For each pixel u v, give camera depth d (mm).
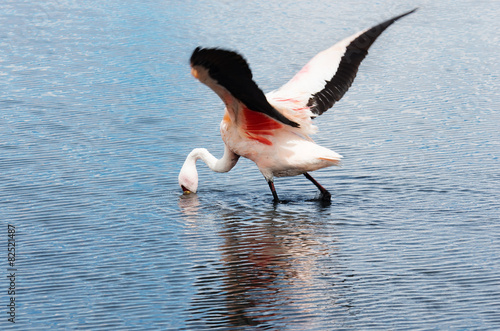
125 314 9242
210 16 29391
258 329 8773
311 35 26297
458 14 29719
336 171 14969
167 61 23500
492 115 18250
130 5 31500
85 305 9516
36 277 10383
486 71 22328
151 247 11398
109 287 10016
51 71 22453
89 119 18219
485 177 14195
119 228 12203
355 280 10047
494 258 10633
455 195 13383
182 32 26906
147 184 14367
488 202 12961
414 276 10117
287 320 8961
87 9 30750
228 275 10297
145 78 21797
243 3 31797
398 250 11039
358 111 18969
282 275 10281
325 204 13281
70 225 12320
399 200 13281
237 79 10656
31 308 9492
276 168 13281
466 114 18422
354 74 13633
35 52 24547
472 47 25094
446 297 9469
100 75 22078
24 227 12203
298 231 11992
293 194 13938
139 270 10547
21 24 28141
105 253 11180
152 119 18281
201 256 11000
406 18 29125
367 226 12117
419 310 9148
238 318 9047
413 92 20484
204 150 14188
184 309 9328
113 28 27578
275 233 11906
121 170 15016
